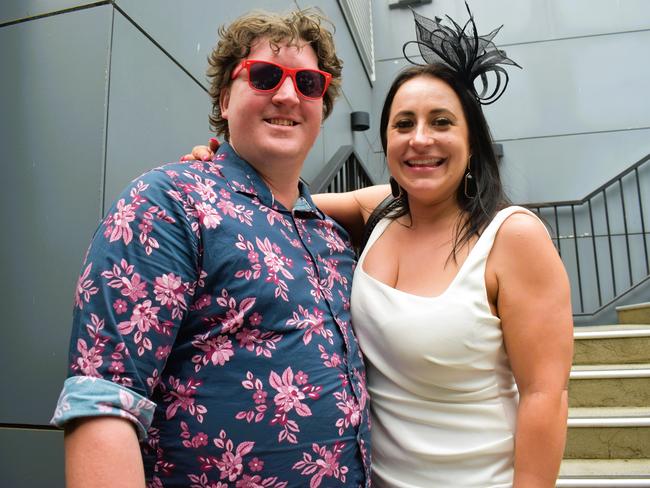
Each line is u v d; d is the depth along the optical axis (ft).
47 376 4.02
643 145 15.39
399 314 3.47
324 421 3.03
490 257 3.44
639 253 14.74
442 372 3.37
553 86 16.21
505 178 16.02
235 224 3.10
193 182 3.10
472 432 3.41
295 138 3.68
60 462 3.91
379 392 3.70
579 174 15.64
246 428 2.78
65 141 4.29
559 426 3.19
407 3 17.69
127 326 2.49
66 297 4.05
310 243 3.66
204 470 2.71
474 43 3.81
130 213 2.70
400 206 4.32
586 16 16.31
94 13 4.41
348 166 12.01
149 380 2.52
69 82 4.37
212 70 3.97
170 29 5.30
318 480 2.94
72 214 4.15
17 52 4.60
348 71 14.16
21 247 4.25
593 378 8.27
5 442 4.06
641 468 6.77
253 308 2.95
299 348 3.05
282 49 3.73
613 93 15.81
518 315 3.33
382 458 3.66
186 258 2.81
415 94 3.76
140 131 4.67
